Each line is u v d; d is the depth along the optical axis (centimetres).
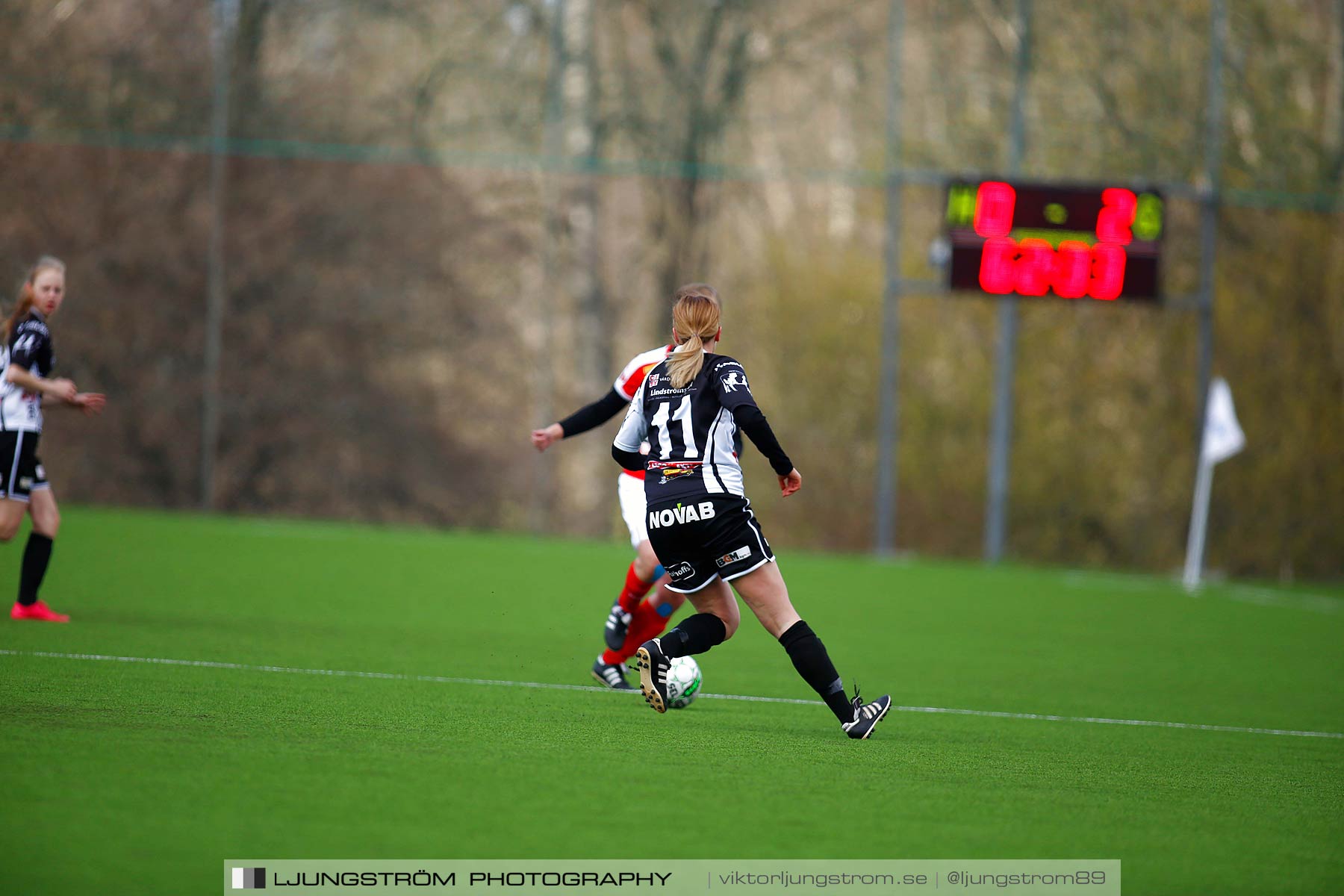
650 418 2155
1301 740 2508
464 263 7525
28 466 2991
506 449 7550
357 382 7331
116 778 1647
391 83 7469
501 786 1714
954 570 6431
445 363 7512
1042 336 7175
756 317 7500
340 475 7312
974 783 1905
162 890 1284
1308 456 7000
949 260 6294
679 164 7500
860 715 2178
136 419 7081
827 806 1703
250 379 7188
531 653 3123
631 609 2619
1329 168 7000
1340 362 7000
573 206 7669
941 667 3331
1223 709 2875
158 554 4975
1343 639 4434
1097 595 5569
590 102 7519
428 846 1449
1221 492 7056
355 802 1600
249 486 7194
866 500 7281
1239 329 7044
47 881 1289
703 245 7775
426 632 3409
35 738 1836
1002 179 6259
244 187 7212
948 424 7188
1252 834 1689
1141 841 1622
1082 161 7056
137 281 7081
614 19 7500
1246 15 6950
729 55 7475
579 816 1591
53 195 7050
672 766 1891
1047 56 7062
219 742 1884
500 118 7450
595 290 7725
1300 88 6988
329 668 2705
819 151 7450
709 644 2178
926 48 7194
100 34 7106
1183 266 7100
